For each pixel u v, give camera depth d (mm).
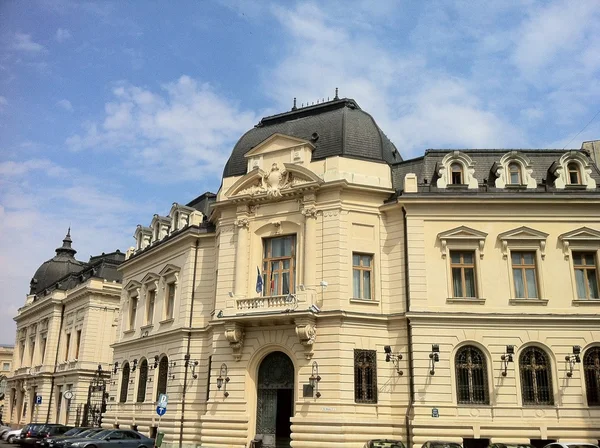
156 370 41031
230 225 36781
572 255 32719
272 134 36406
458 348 31391
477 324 31500
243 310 33375
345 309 32125
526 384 30828
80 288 62719
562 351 31000
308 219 33812
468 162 34375
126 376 46625
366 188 33938
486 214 33094
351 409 30766
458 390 30844
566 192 33062
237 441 32438
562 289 31969
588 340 31156
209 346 37250
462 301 31953
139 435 34062
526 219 32969
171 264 42125
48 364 66500
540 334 31281
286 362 33250
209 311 38312
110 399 47688
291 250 34750
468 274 32812
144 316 45062
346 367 31250
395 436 30891
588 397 30531
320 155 35281
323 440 30000
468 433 29672
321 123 36594
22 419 71062
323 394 30891
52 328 68000
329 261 32844
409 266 32562
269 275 34844
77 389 58781
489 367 30922
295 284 33562
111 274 63219
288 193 34656
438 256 32750
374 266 33656
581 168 34062
